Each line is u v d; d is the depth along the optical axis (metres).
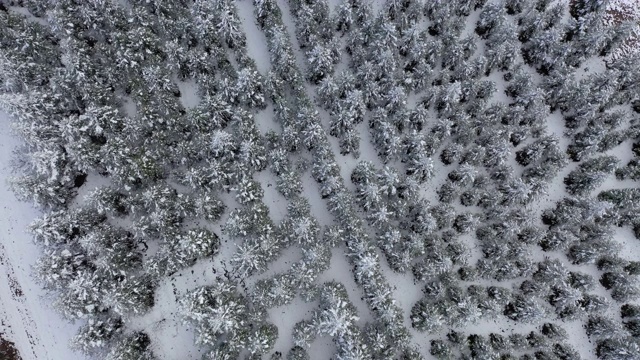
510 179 35.62
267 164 35.84
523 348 33.16
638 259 37.22
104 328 30.42
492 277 34.84
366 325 32.38
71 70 33.50
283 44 35.25
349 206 33.25
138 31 34.81
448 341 33.56
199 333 29.58
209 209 32.03
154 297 33.50
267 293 30.91
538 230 34.25
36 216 34.84
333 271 34.84
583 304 34.41
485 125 36.38
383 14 36.34
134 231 32.12
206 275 34.34
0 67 32.41
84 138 33.06
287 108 34.88
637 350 31.77
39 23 37.22
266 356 32.28
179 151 33.66
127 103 37.22
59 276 30.53
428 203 34.19
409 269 34.53
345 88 35.78
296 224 31.44
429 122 37.97
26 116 32.34
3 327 32.75
